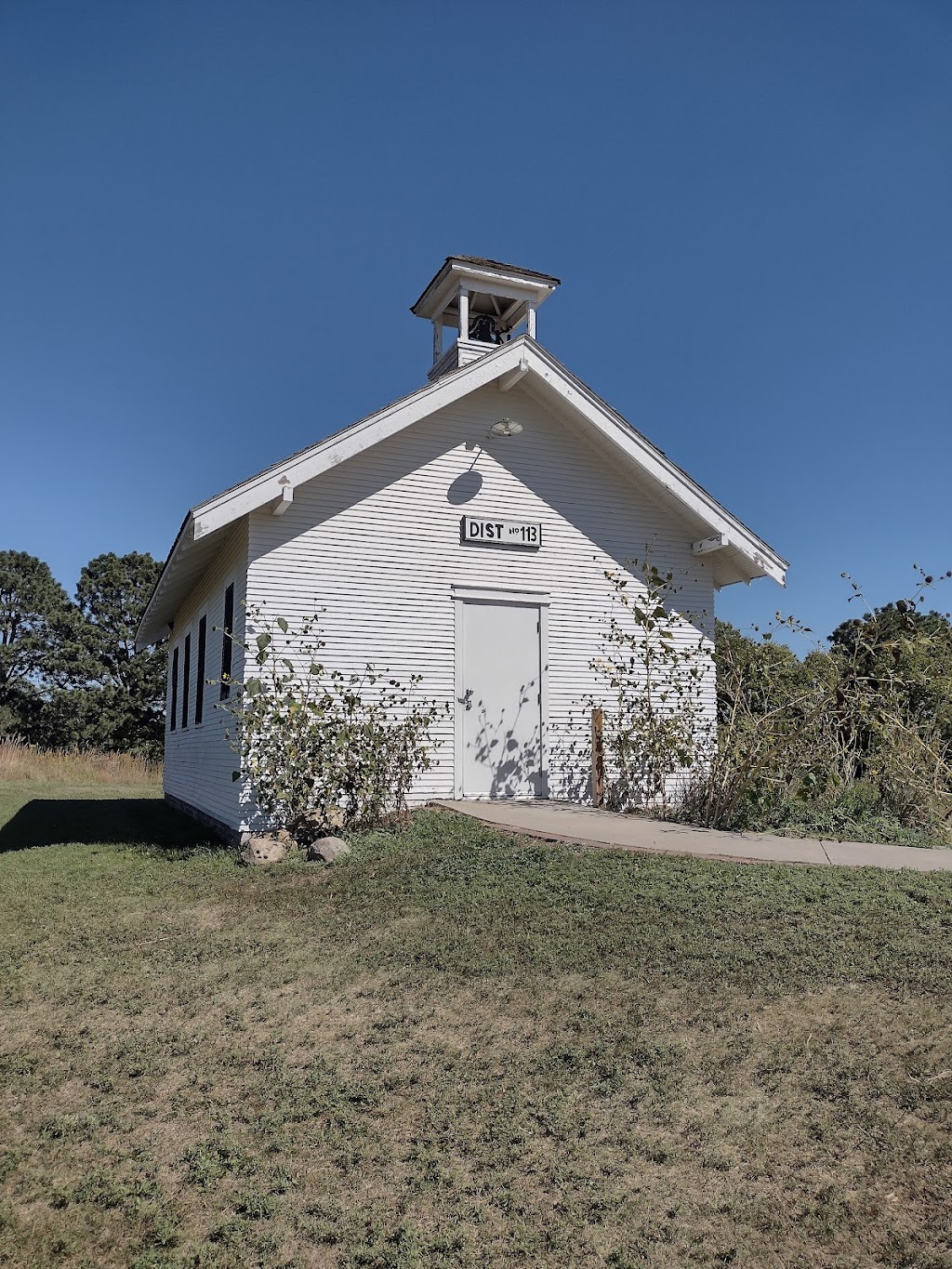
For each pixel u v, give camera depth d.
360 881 8.61
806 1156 4.04
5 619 53.09
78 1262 3.65
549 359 13.28
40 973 6.75
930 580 10.93
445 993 5.87
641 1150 4.15
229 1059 5.25
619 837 9.44
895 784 11.56
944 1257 3.41
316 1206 3.91
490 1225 3.74
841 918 6.59
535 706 13.33
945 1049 4.75
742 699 12.26
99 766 35.84
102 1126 4.62
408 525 12.80
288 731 10.97
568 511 13.85
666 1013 5.32
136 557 52.25
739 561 14.70
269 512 11.97
